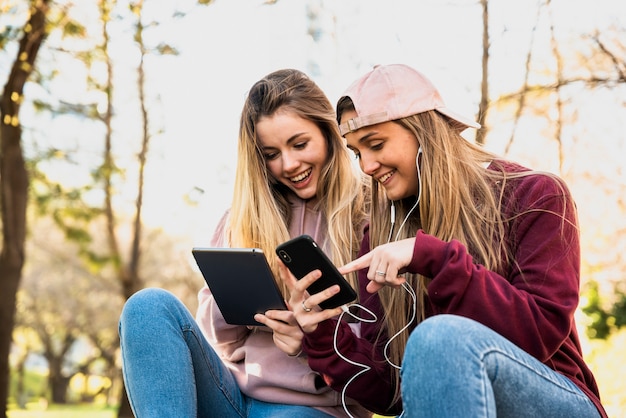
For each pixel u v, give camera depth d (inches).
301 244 79.1
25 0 350.6
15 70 376.2
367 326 93.4
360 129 82.3
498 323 71.6
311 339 86.4
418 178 83.0
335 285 81.2
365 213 102.7
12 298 390.9
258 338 98.1
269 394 94.9
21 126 391.5
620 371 209.8
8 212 391.9
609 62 241.0
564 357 76.0
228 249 85.5
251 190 101.5
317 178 102.0
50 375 1252.5
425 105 82.5
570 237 77.5
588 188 256.2
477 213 80.9
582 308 356.5
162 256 819.4
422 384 63.6
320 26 279.0
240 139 102.2
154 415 80.2
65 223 510.9
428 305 85.5
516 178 82.8
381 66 84.0
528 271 76.2
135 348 82.8
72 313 1048.2
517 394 66.2
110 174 470.9
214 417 94.0
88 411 826.2
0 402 387.2
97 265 505.4
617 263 281.3
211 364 91.7
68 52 382.0
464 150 84.5
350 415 89.2
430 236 75.0
